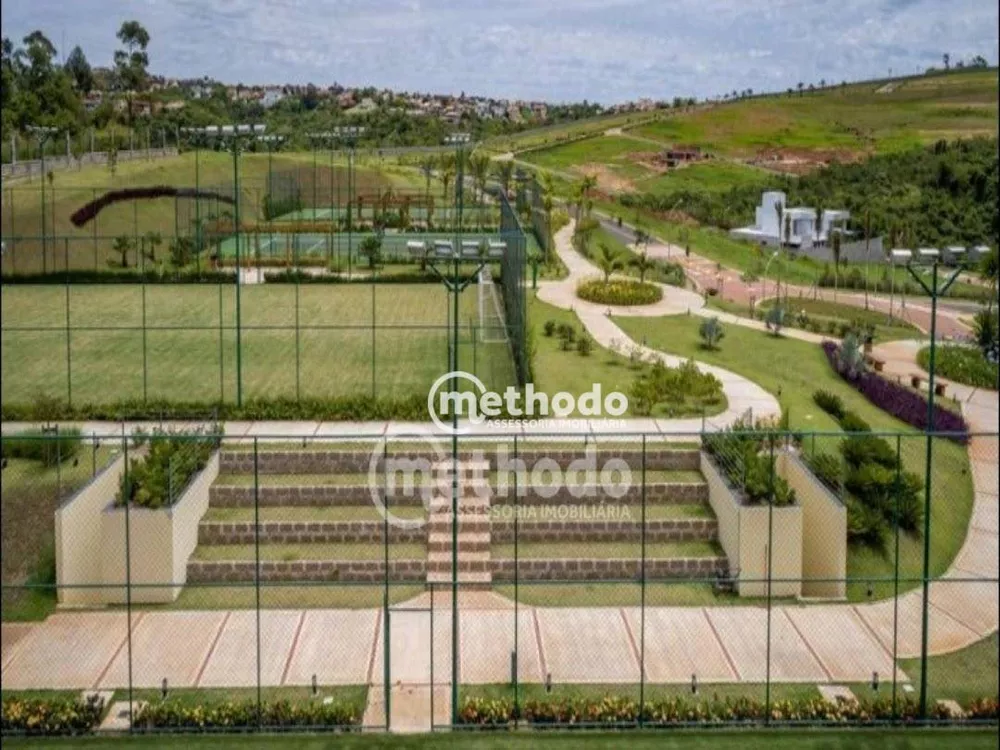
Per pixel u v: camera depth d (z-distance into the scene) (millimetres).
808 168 139875
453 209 91562
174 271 61531
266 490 29359
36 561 27109
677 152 156375
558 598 26391
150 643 24000
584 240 79562
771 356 47625
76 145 100125
